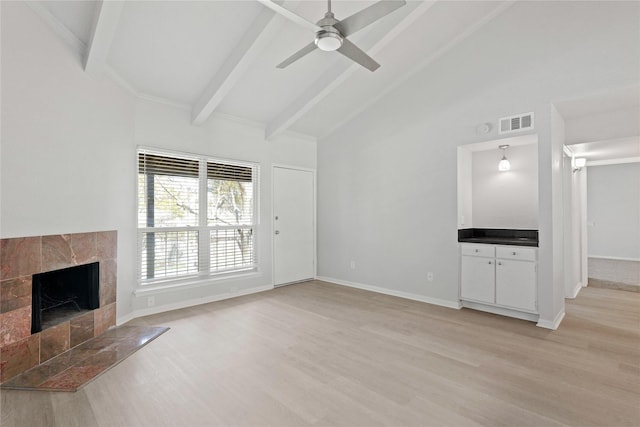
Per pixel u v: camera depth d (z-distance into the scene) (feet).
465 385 7.00
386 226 15.20
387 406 6.25
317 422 5.78
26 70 7.56
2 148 7.05
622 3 9.21
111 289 10.48
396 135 14.79
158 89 11.79
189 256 13.26
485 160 14.01
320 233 18.51
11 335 7.25
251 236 15.49
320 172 18.51
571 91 10.09
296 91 13.84
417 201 14.02
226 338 9.68
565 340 9.45
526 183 12.96
